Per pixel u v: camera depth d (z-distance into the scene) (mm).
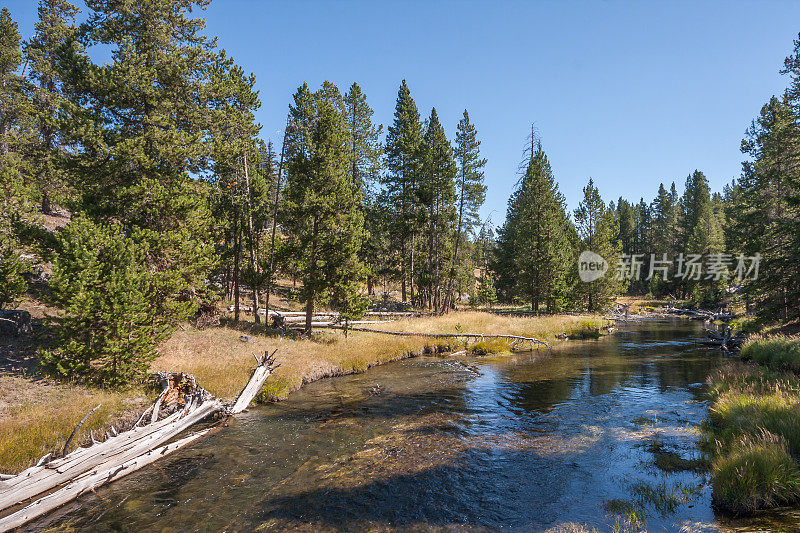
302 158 22703
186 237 17156
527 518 6027
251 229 24891
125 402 10859
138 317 11984
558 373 17531
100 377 11641
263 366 13938
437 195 39312
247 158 24844
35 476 6707
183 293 17969
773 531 5016
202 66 20047
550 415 11453
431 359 21922
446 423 10898
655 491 6559
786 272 18062
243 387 13391
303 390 14883
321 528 5949
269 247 28141
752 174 33344
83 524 6188
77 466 7281
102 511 6559
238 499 6918
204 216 19203
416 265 43750
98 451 7773
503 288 63344
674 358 20969
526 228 44281
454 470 7898
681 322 45469
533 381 16016
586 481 7195
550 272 42531
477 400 13289
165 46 19188
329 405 12859
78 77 17094
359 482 7465
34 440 8281
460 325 28891
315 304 25047
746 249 30547
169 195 17125
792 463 6184
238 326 21969
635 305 67688
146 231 15602
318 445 9383
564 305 41406
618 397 13164
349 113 43250
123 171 17609
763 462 6125
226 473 7941
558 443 9195
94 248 12406
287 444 9461
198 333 19078
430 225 39594
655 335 32656
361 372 18328
